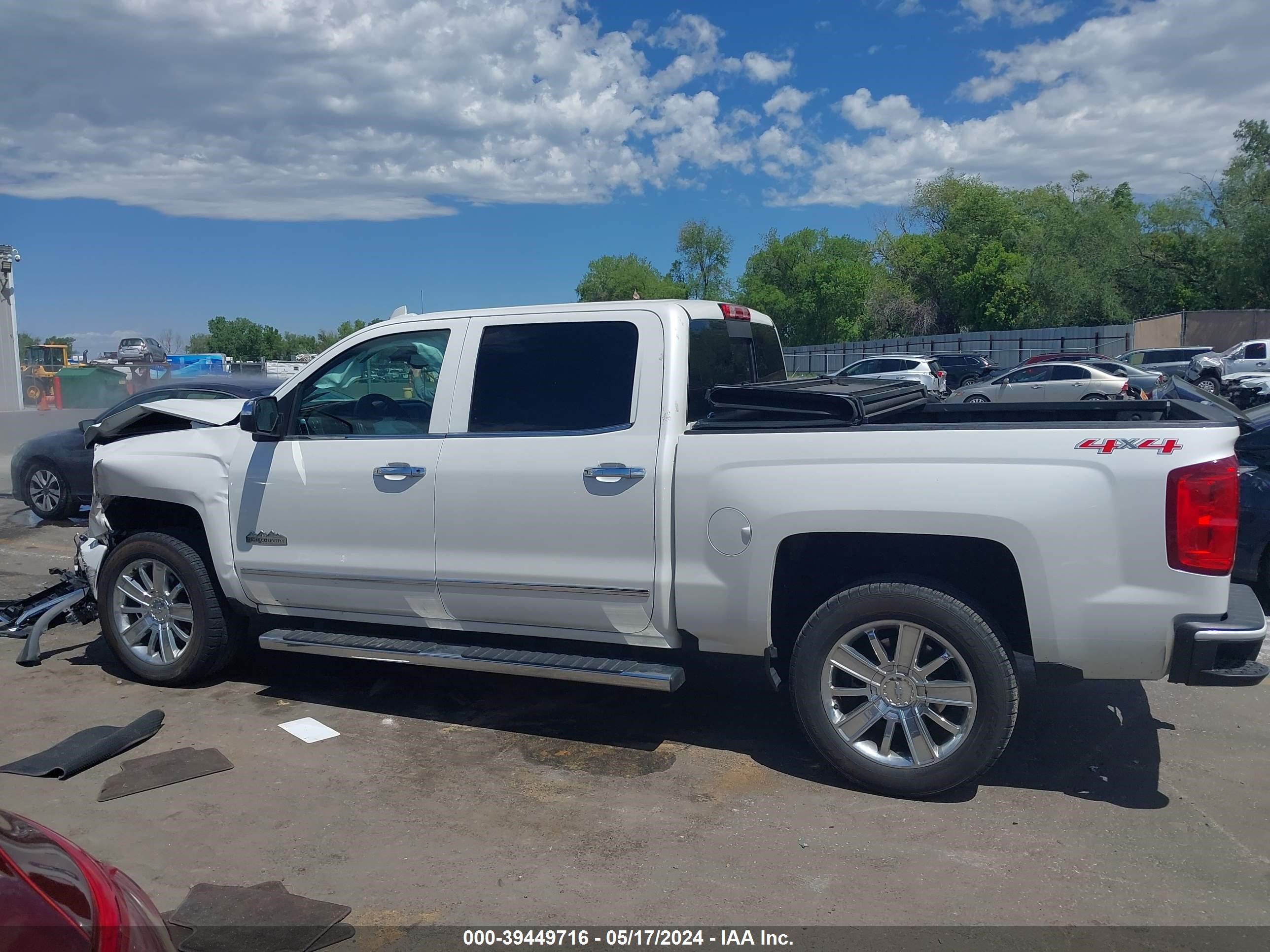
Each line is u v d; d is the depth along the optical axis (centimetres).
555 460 459
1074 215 5944
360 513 503
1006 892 351
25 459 1106
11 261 2009
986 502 391
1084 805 419
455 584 484
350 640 514
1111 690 556
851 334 7225
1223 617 376
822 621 428
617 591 452
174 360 3800
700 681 579
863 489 407
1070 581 384
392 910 343
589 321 468
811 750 479
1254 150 4800
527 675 463
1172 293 5681
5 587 837
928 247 6625
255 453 534
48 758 460
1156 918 335
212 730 508
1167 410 514
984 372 4088
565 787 439
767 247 7738
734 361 513
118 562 575
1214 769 455
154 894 355
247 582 539
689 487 436
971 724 408
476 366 488
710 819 409
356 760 471
